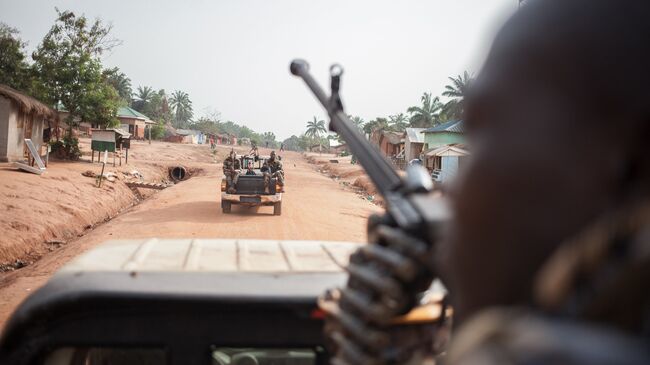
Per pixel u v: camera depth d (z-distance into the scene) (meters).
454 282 0.43
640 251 0.29
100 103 39.06
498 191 0.37
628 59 0.35
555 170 0.35
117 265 2.08
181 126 169.00
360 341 0.60
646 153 0.33
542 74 0.37
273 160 21.09
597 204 0.33
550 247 0.35
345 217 21.42
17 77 43.59
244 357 1.90
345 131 0.99
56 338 1.77
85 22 38.69
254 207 22.03
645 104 0.33
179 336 1.82
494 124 0.40
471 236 0.40
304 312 1.83
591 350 0.27
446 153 37.22
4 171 25.14
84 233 19.16
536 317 0.31
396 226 0.66
